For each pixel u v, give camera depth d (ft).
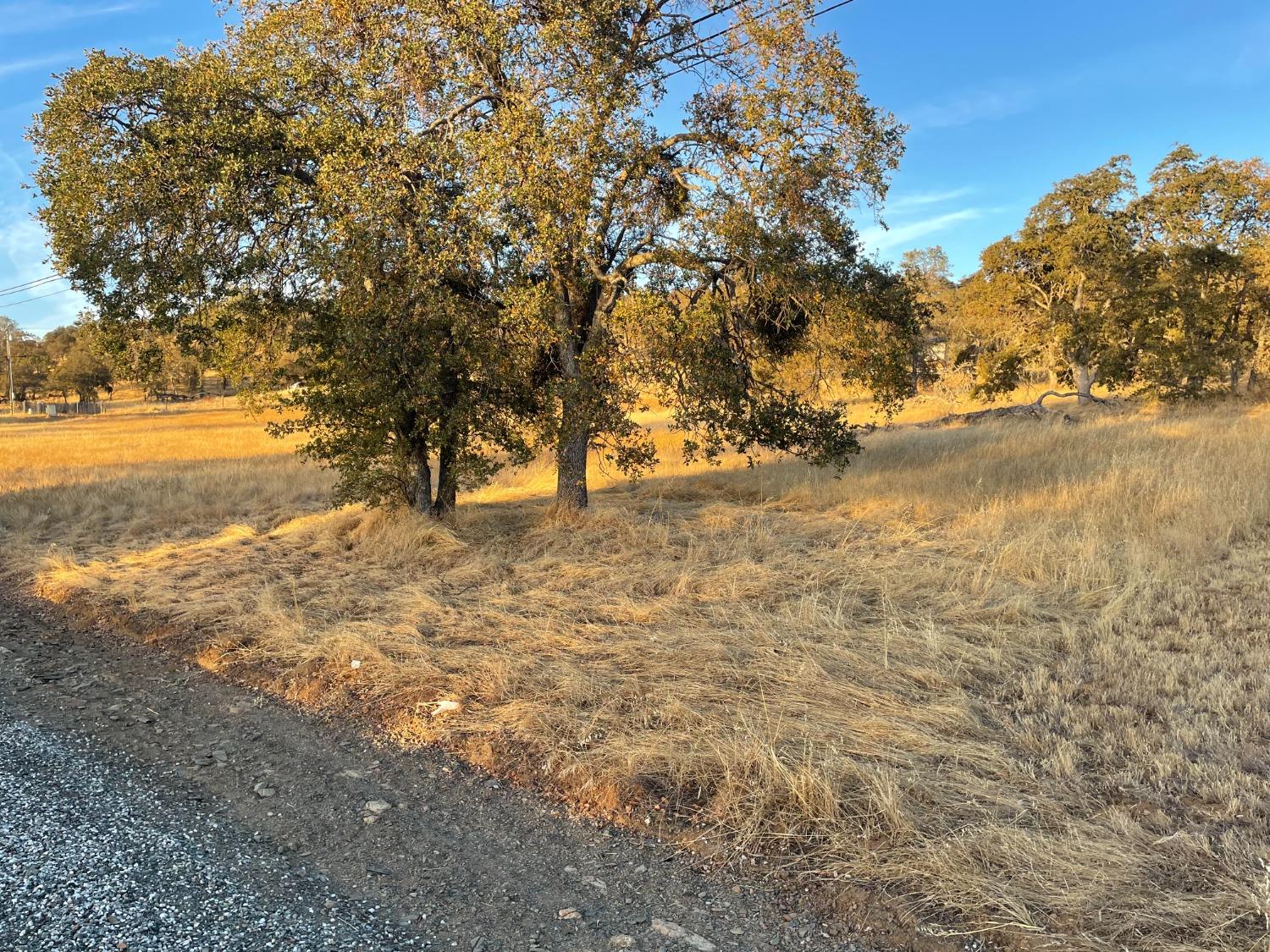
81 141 28.04
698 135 30.96
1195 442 45.34
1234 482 32.09
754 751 12.92
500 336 30.89
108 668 20.20
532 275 30.01
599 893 10.44
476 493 50.62
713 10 29.27
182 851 11.07
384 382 29.35
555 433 31.35
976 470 42.24
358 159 27.22
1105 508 30.96
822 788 11.77
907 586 23.17
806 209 28.32
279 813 12.61
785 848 11.14
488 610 22.67
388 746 15.20
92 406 267.80
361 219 27.58
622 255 32.83
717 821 11.91
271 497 51.08
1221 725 13.65
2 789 12.73
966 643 18.43
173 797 13.03
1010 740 13.80
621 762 13.46
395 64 28.94
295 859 11.16
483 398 32.07
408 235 27.86
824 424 32.71
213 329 33.81
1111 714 14.34
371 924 9.57
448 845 11.66
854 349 32.19
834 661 17.61
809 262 29.19
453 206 28.07
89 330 32.01
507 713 15.71
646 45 30.37
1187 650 17.56
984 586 23.27
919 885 10.07
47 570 30.68
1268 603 19.83
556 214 27.22
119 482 56.54
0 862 10.35
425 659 18.62
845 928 9.57
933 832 11.08
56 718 16.70
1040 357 101.45
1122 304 84.33
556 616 22.06
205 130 27.89
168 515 44.09
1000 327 105.40
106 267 29.55
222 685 18.83
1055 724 14.23
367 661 18.90
